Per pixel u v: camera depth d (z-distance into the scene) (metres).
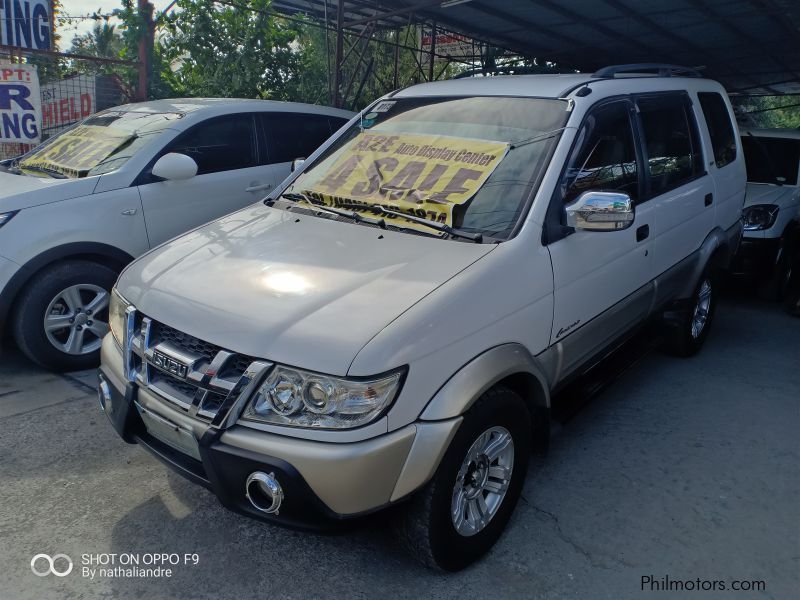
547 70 11.61
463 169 3.41
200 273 2.94
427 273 2.78
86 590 2.72
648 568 2.92
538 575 2.86
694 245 4.79
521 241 3.01
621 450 3.89
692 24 10.20
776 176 7.31
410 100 4.09
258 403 2.44
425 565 2.77
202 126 5.46
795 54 12.73
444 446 2.50
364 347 2.38
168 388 2.70
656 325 4.84
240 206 5.61
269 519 2.45
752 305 6.99
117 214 4.84
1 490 3.35
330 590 2.76
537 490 3.47
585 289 3.43
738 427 4.21
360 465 2.32
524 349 2.95
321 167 3.95
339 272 2.83
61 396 4.39
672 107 4.57
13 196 4.53
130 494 3.36
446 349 2.57
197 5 8.77
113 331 3.17
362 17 11.05
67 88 8.31
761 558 2.99
